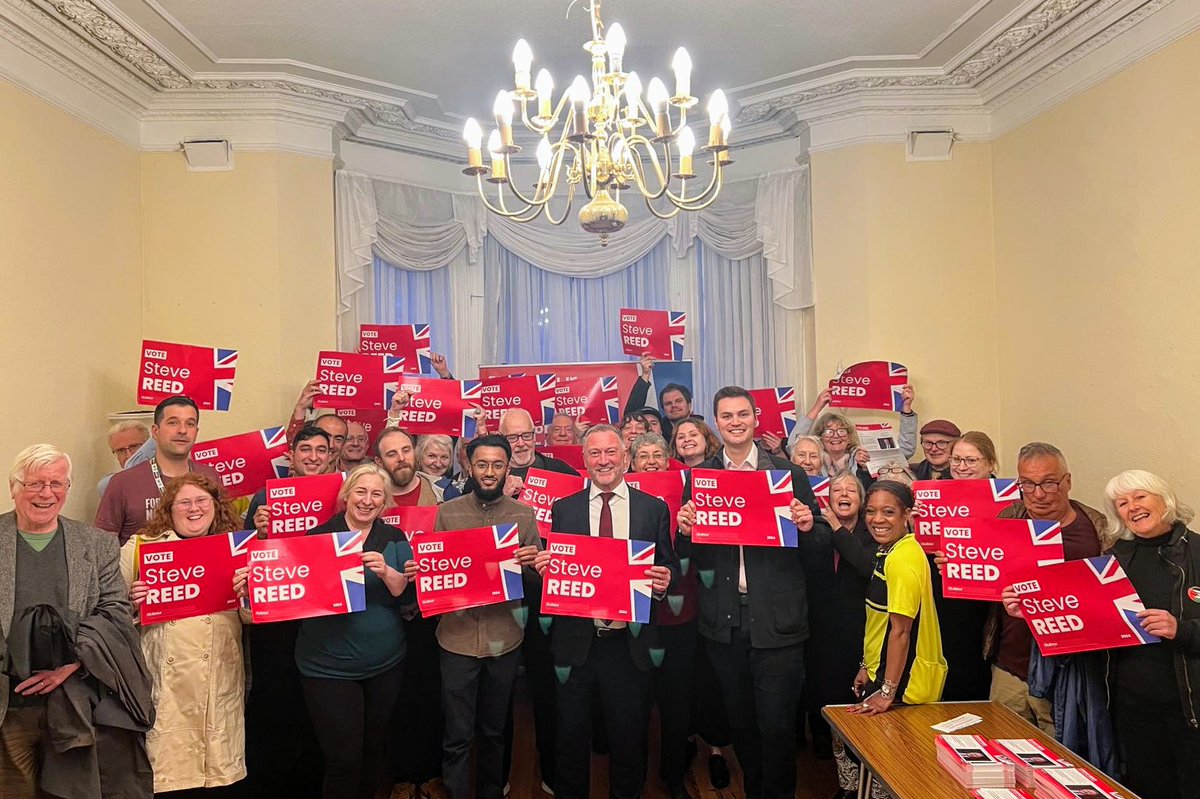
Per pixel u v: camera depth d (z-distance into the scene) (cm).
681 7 414
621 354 611
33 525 255
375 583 290
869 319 510
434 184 596
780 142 568
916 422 485
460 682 299
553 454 432
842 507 301
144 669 256
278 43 445
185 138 496
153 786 259
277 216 496
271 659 307
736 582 295
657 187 607
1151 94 377
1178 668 234
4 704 239
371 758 303
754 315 580
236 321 494
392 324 577
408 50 459
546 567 285
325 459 355
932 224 512
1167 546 242
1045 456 263
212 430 487
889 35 447
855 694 294
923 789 205
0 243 371
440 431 440
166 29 421
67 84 422
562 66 482
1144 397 385
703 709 345
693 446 339
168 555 263
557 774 302
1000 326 509
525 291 615
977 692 289
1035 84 463
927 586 262
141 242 493
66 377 418
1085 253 426
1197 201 352
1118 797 190
